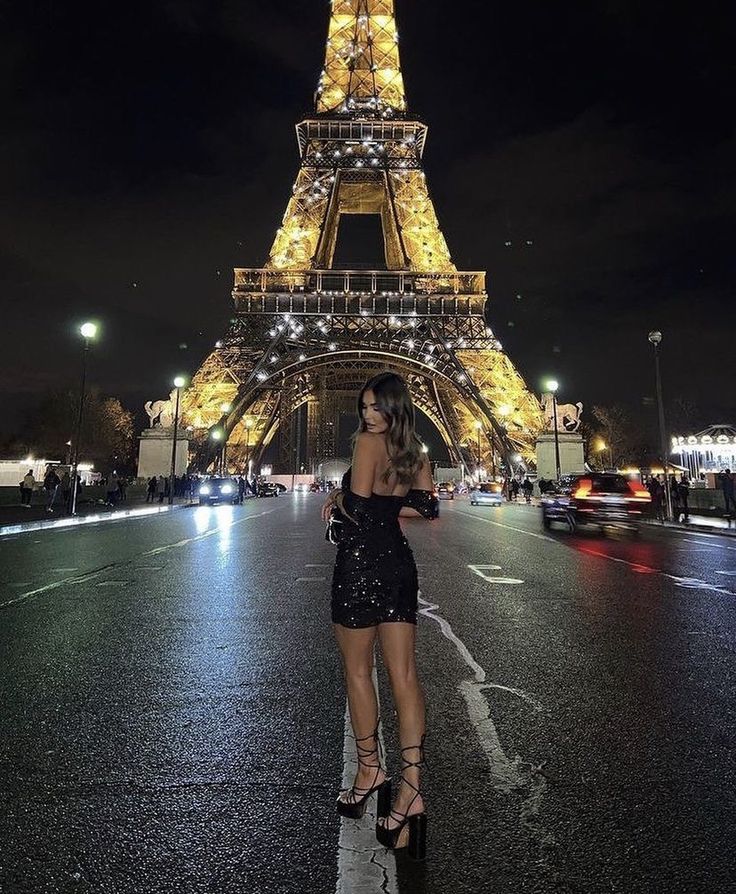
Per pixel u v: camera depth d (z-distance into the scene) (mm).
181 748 4008
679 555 15336
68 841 2943
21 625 7547
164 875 2688
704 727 4387
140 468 53781
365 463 3178
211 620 7836
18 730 4312
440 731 4297
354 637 3115
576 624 7648
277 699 4961
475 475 64250
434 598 9422
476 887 2590
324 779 3580
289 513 34969
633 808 3248
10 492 38219
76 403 83500
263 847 2895
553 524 25656
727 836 2988
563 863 2764
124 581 10953
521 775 3629
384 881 2625
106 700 4934
